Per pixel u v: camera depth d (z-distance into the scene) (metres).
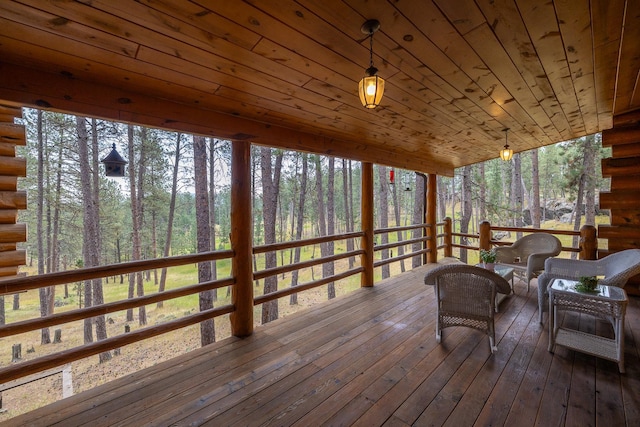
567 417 1.58
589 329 2.70
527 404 1.69
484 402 1.72
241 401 1.75
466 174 10.46
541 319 2.85
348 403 1.73
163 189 11.57
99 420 1.60
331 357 2.25
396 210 14.54
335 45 1.77
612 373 1.99
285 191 14.56
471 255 14.29
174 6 1.33
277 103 2.44
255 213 14.35
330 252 11.45
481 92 2.65
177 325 2.31
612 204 3.56
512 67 2.25
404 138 3.91
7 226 1.99
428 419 1.59
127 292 12.24
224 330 9.25
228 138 2.51
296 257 11.66
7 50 1.46
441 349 2.36
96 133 9.11
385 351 2.34
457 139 4.19
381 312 3.18
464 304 2.40
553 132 4.21
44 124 9.65
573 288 2.30
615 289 2.27
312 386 1.89
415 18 1.60
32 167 10.12
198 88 2.04
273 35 1.62
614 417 1.58
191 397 1.79
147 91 1.99
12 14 1.24
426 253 5.88
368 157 4.05
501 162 14.00
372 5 1.47
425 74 2.25
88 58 1.59
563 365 2.10
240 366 2.13
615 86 2.68
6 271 2.00
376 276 14.04
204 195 7.60
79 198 10.20
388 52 1.90
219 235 16.53
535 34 1.84
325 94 2.40
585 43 1.97
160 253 13.90
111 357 7.13
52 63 1.59
